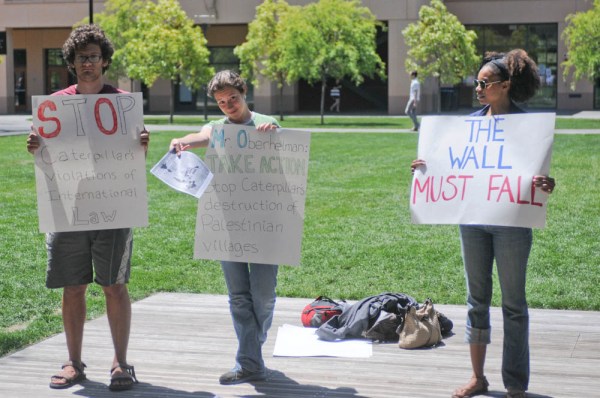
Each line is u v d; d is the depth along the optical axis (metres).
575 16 37.78
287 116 47.47
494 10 49.91
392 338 7.70
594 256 11.05
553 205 14.93
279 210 6.45
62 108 6.32
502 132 6.05
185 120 43.44
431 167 6.22
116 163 6.36
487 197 5.99
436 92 49.47
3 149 26.30
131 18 44.50
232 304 6.62
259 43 41.25
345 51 38.47
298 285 9.91
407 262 10.94
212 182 6.52
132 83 43.84
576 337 7.81
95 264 6.47
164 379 6.72
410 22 47.84
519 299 6.04
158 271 10.60
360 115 48.59
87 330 8.10
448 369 6.91
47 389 6.47
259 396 6.32
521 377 6.13
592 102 49.41
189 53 40.16
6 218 14.23
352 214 14.47
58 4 52.84
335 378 6.71
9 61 53.84
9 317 8.64
